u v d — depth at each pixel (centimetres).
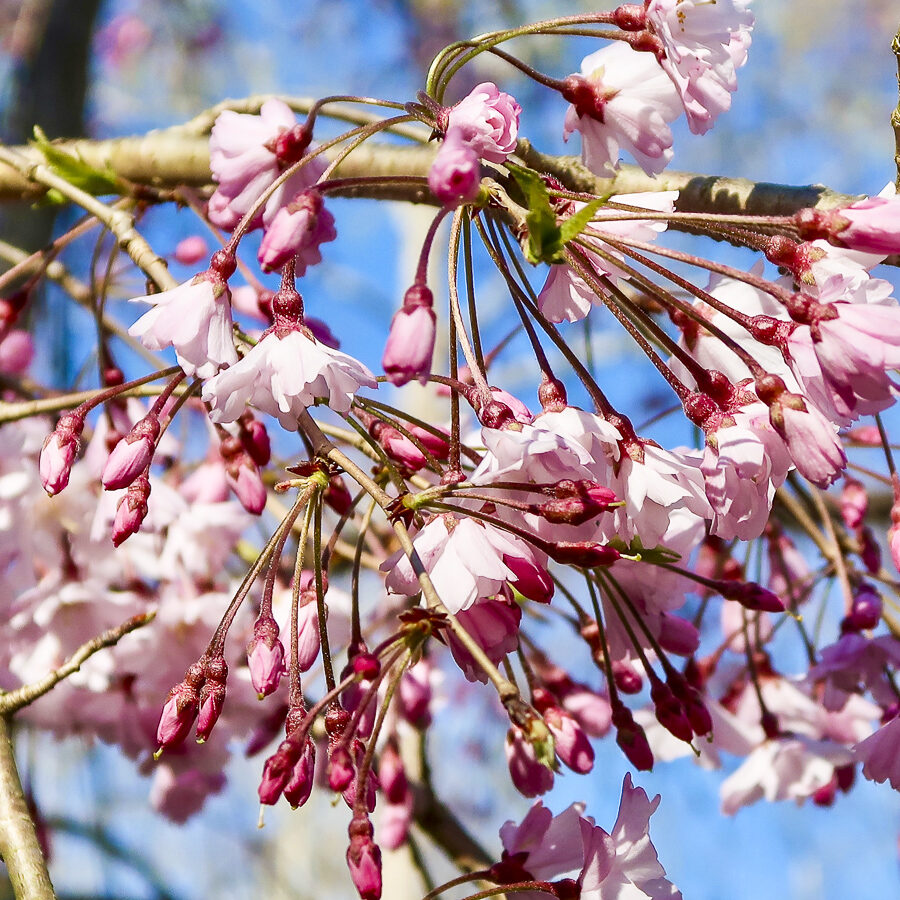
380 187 46
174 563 46
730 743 47
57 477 37
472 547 33
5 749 38
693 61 36
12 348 56
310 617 36
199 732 33
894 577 50
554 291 37
